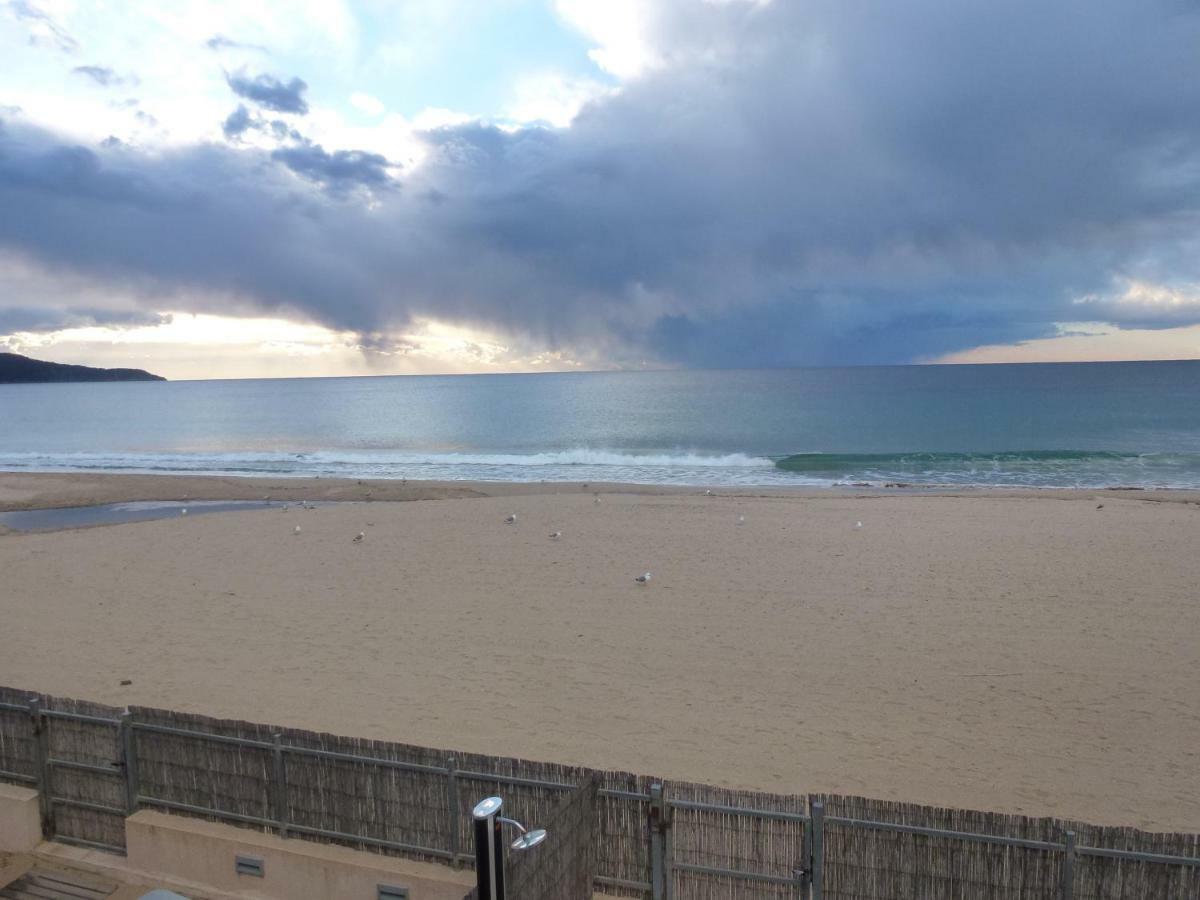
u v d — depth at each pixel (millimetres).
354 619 14367
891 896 5188
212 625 14164
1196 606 14383
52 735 6684
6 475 38281
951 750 9227
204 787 6320
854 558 18172
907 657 12188
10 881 6242
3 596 16375
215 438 65625
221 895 6027
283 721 10016
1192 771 8750
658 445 55094
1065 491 29344
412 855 5809
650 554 18828
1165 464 38875
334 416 90688
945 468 38344
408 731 9703
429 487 32312
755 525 22078
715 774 8562
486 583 16578
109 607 15422
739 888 5414
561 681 11367
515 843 4441
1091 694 10789
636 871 5582
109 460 46594
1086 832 4938
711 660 12141
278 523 23609
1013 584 15898
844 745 9336
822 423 69562
